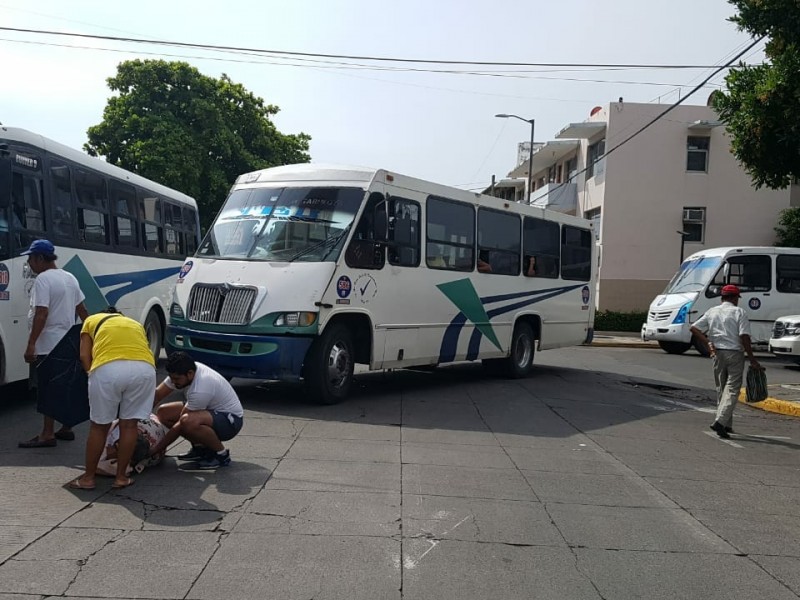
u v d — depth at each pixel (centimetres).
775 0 995
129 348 559
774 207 2911
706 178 2912
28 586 389
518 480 642
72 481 568
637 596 414
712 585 434
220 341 891
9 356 799
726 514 580
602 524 538
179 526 487
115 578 404
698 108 2905
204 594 389
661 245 2914
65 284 674
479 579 426
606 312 2894
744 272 2056
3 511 503
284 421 831
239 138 2977
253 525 495
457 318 1148
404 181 1034
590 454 762
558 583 426
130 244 1183
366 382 1192
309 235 937
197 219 1559
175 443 716
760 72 1057
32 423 789
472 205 1184
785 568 467
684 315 2031
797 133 988
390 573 428
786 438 927
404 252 1033
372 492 580
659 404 1152
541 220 1374
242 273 912
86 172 1018
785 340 1741
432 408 969
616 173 2914
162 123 2730
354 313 945
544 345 1401
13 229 812
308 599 389
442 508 551
